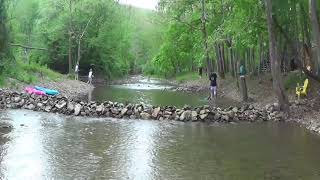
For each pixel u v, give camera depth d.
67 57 63.09
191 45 54.50
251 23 29.05
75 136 17.89
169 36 55.12
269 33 23.92
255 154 15.28
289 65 34.50
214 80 34.69
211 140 17.61
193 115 22.48
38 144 16.19
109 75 67.31
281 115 23.09
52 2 61.53
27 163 13.59
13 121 20.98
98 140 17.23
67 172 12.75
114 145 16.42
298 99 26.84
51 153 14.91
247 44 33.06
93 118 22.69
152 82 68.25
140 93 42.03
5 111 24.14
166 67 72.50
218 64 47.25
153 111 22.94
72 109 23.80
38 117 22.45
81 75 65.19
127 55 83.38
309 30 29.20
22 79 34.44
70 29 60.34
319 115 22.33
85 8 61.97
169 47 63.69
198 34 45.47
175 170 13.20
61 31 61.38
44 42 62.56
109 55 67.25
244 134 18.91
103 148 15.88
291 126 21.05
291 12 26.38
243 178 12.46
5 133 17.95
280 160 14.45
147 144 16.70
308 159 14.60
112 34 67.31
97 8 63.31
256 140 17.67
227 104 30.50
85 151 15.35
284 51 34.25
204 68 62.97
